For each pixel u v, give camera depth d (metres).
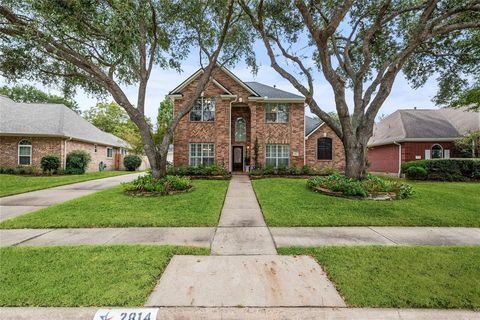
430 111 21.12
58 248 4.11
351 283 3.03
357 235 5.02
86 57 9.59
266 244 4.48
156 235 5.02
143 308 2.60
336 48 11.30
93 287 2.92
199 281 3.11
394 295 2.78
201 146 16.30
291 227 5.58
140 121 10.02
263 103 16.81
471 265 3.49
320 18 10.91
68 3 6.86
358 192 8.34
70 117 20.70
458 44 10.77
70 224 5.66
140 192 8.98
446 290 2.86
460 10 8.61
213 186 11.13
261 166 16.58
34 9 7.06
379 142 20.70
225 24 10.31
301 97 16.88
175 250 4.09
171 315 2.54
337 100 9.65
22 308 2.57
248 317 2.53
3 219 6.15
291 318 2.52
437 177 14.19
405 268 3.41
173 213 6.58
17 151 16.70
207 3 9.98
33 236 4.90
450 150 17.80
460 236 4.96
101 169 23.33
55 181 12.92
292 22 10.91
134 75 11.30
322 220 5.99
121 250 4.03
